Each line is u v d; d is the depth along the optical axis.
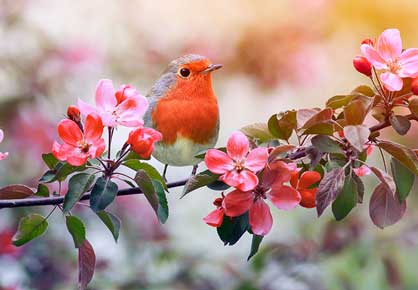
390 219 5.33
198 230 12.76
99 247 11.38
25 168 11.51
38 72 12.05
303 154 5.38
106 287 10.69
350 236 10.95
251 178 5.06
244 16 13.45
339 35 13.41
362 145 4.76
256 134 5.63
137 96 5.50
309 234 11.28
